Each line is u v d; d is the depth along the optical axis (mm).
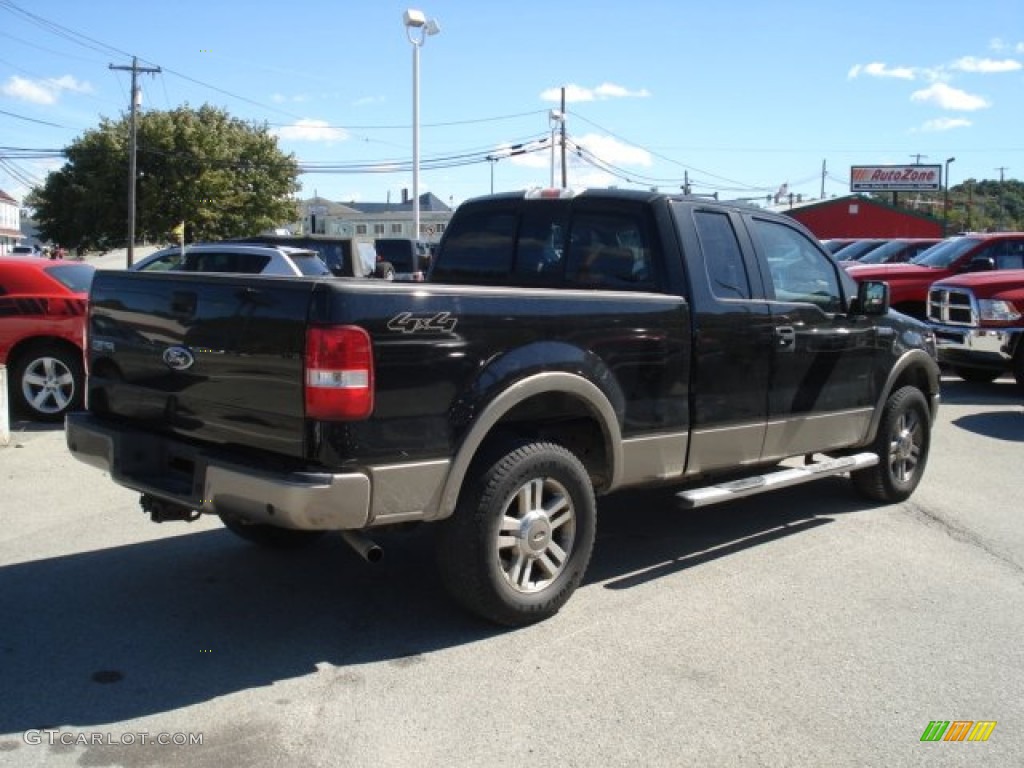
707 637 4473
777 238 5961
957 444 9336
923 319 14281
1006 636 4555
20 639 4324
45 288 9500
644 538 6082
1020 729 3676
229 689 3867
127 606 4746
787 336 5738
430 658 4191
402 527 4477
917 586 5234
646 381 4941
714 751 3455
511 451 4363
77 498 6738
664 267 5203
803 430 6016
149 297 4492
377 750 3410
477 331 4164
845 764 3396
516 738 3512
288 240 15930
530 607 4496
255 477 3832
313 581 5152
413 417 3961
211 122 60344
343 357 3750
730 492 5367
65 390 9586
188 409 4344
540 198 5797
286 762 3316
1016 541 6105
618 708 3756
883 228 57719
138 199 58094
